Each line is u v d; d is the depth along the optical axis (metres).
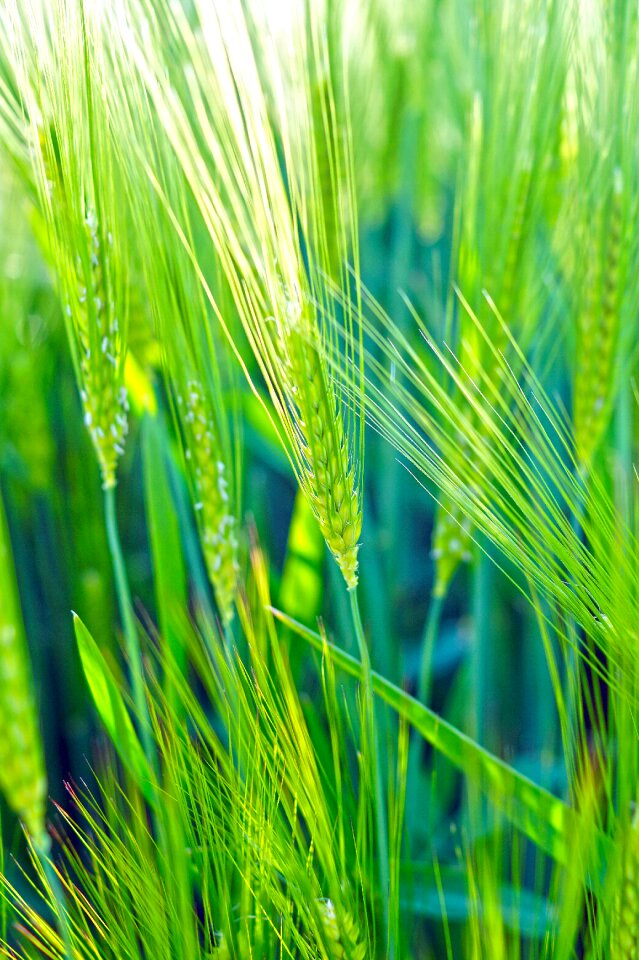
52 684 0.70
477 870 0.52
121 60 0.52
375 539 0.71
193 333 0.55
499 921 0.47
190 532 0.60
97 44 0.52
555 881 0.52
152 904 0.50
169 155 0.54
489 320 0.58
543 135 0.59
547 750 0.64
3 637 0.53
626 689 0.48
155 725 0.51
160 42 0.54
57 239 0.53
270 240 0.48
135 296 0.60
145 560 0.72
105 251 0.53
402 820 0.52
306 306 0.49
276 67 0.49
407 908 0.55
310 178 0.50
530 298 0.61
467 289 0.59
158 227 0.54
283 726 0.50
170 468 0.64
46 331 0.71
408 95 0.78
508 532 0.51
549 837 0.53
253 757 0.50
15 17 0.52
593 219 0.58
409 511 0.84
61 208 0.52
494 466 0.50
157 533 0.60
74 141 0.52
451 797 0.67
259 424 0.69
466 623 0.71
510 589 0.70
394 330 0.52
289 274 0.49
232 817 0.50
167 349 0.55
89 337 0.53
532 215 0.59
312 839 0.50
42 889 0.61
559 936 0.48
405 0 0.76
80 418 0.70
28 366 0.68
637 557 0.49
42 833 0.53
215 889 0.52
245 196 0.49
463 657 0.72
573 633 0.51
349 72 0.70
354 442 0.51
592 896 0.50
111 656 0.63
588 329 0.58
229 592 0.55
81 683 0.68
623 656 0.48
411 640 0.75
